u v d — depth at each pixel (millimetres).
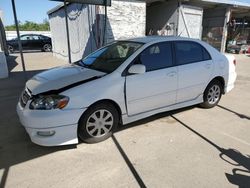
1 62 8062
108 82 3297
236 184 2555
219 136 3680
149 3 11461
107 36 8711
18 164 2883
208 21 14039
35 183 2545
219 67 4750
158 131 3807
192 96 4461
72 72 3598
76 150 3195
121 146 3312
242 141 3533
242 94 6168
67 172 2730
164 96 3965
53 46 16172
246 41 17969
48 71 3934
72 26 11406
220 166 2881
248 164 2936
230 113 4695
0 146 3299
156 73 3756
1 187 2477
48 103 2943
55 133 2988
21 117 3121
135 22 9219
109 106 3377
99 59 4027
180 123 4148
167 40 4039
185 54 4234
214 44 13867
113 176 2666
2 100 5492
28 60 13523
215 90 4902
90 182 2562
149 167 2840
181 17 10352
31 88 3244
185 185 2529
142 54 3674
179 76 4070
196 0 10562
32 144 3350
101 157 3037
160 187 2492
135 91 3549
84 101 3082
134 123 4094
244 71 9555
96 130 3348
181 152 3186
